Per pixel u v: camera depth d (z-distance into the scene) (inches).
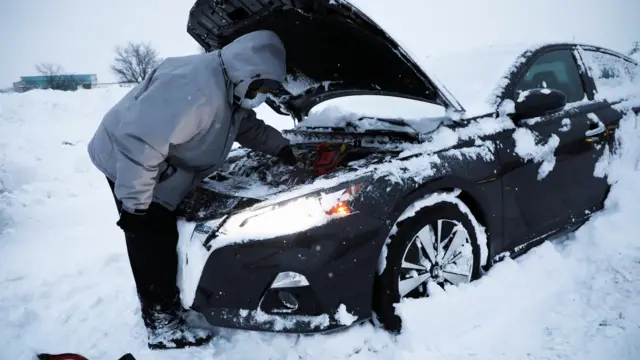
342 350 75.9
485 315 80.7
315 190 71.6
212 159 81.4
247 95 79.7
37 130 339.6
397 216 74.5
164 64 77.5
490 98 93.4
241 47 75.8
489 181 85.9
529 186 93.4
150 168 69.4
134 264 77.7
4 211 171.9
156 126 67.9
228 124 80.3
